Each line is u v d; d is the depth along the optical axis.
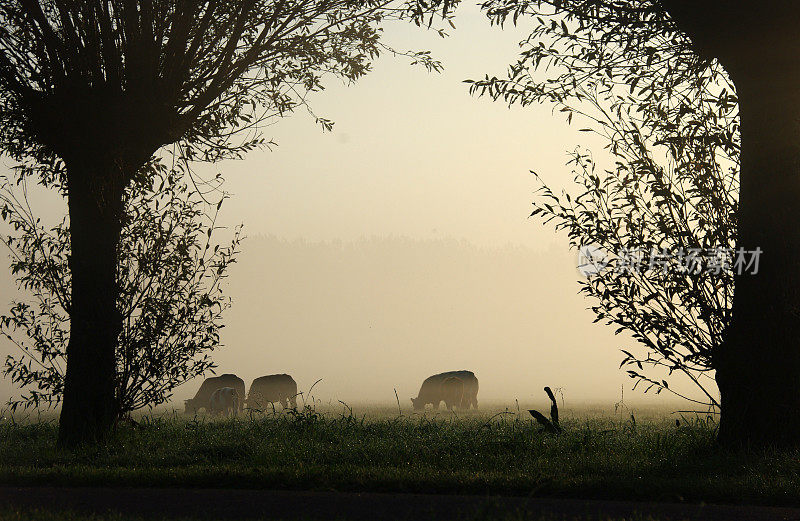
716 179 14.37
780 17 13.32
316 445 14.79
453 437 15.45
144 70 16.33
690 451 13.64
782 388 13.39
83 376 16.42
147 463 13.53
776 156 13.67
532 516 8.80
